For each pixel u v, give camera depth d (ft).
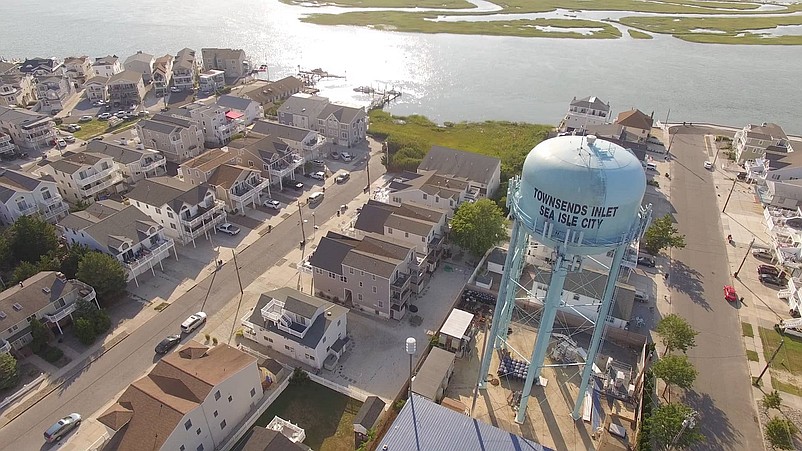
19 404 155.12
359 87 457.27
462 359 173.99
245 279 211.61
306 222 251.80
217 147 334.44
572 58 565.12
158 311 192.85
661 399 159.12
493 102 440.04
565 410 155.84
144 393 135.33
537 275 197.36
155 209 233.14
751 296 207.62
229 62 483.10
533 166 124.98
